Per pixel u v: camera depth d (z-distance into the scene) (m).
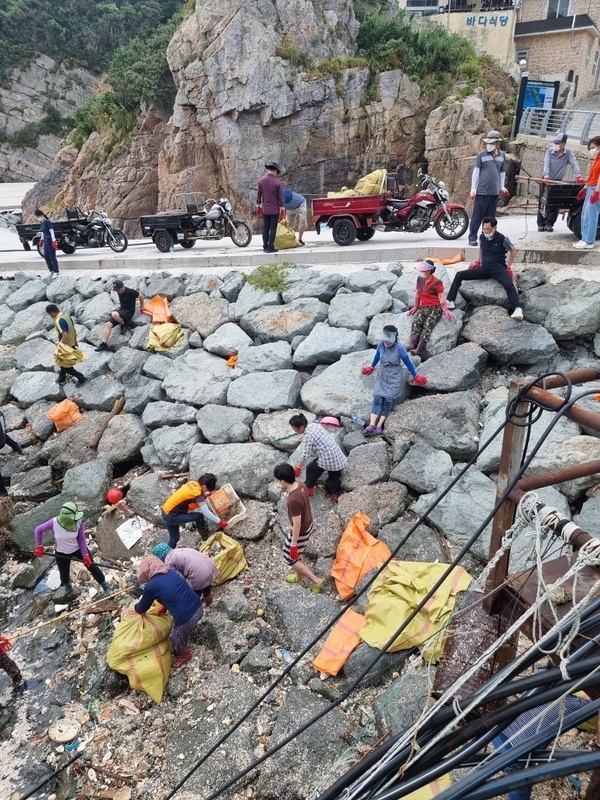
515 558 4.68
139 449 8.37
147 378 9.30
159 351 9.55
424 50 20.70
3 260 14.85
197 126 20.72
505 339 7.32
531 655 2.01
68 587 6.24
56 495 7.98
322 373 8.02
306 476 6.54
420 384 7.23
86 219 13.77
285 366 8.46
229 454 7.43
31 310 11.85
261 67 18.94
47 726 4.91
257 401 8.04
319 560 5.89
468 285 8.05
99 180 24.39
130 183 23.64
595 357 7.23
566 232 9.80
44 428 9.19
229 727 4.57
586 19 24.14
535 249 8.59
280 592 5.58
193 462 7.55
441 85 20.25
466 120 18.39
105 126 25.14
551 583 2.73
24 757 4.69
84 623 5.87
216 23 19.42
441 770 1.96
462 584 5.00
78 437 8.73
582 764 1.63
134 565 6.52
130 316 10.04
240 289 9.88
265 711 4.68
